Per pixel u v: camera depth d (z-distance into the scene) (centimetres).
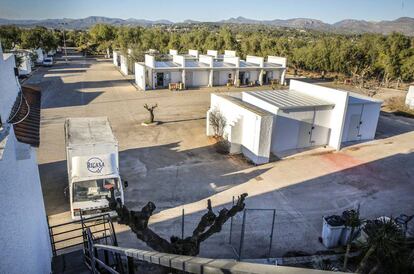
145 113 2808
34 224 620
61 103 3100
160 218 1270
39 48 6238
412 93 3181
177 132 2333
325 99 2158
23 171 556
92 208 1193
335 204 1427
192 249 583
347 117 2203
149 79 3962
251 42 6569
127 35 7719
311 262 1054
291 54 5938
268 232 1212
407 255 977
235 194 1476
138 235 543
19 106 793
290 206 1396
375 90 4066
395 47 4791
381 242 924
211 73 4159
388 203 1450
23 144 519
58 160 1783
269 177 1662
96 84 4112
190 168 1736
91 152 1225
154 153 1931
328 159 1931
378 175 1728
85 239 874
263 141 1788
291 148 2073
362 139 2311
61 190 1453
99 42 8850
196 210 1333
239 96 2381
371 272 920
